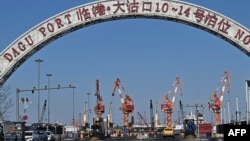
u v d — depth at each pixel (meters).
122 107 181.62
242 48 40.62
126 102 181.25
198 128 98.19
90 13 41.28
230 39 40.50
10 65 42.16
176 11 40.78
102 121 122.38
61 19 41.59
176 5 40.81
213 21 40.50
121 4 41.19
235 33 40.50
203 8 40.66
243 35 40.44
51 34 41.69
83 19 41.34
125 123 180.12
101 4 41.31
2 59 42.28
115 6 41.22
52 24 41.72
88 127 157.38
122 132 171.88
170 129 118.56
